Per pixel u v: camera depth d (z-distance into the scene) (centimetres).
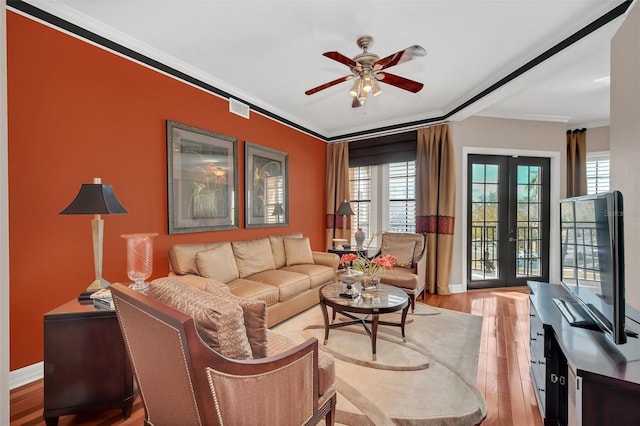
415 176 461
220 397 103
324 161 546
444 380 206
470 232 454
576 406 120
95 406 162
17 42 193
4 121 78
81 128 225
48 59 207
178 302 120
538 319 185
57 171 212
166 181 285
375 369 220
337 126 512
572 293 192
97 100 234
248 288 279
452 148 422
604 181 471
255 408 112
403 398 186
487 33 240
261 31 238
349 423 168
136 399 186
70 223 219
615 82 198
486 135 441
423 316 331
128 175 255
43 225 206
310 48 263
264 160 405
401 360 231
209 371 99
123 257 251
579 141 471
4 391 76
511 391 195
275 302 294
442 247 424
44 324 155
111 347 164
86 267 227
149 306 104
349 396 188
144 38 248
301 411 129
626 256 185
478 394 191
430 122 438
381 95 371
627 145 183
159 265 280
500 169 458
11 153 192
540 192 465
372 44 252
